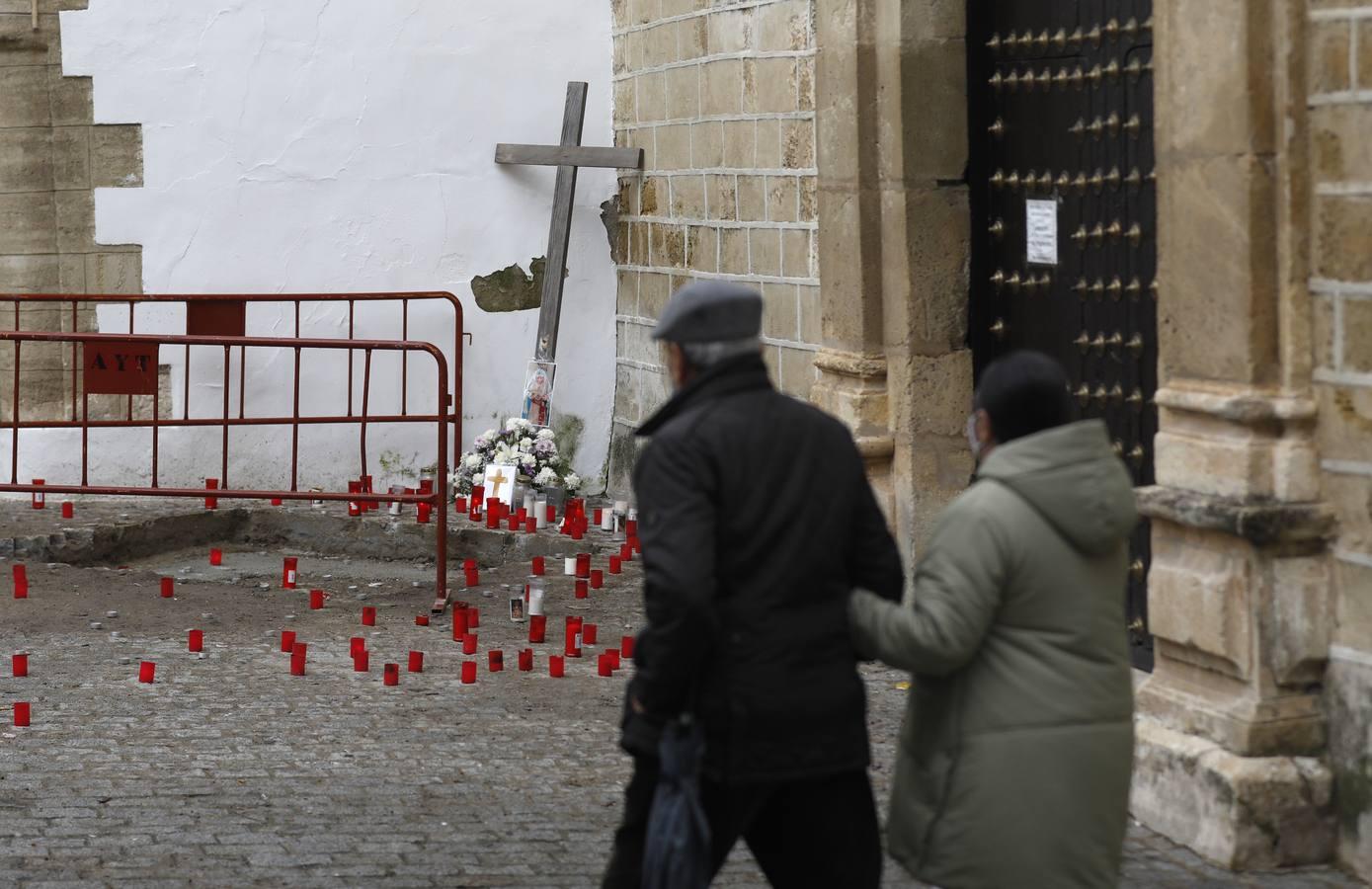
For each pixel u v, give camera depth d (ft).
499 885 16.76
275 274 39.14
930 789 12.31
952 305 26.73
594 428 41.09
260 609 29.45
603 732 22.30
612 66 40.60
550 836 18.24
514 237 40.34
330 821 18.52
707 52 34.53
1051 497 12.03
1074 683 12.10
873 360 27.48
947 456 26.91
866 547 12.60
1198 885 16.94
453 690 24.22
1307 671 17.57
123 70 37.96
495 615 29.25
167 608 29.17
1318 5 16.84
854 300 27.61
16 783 19.45
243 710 22.90
